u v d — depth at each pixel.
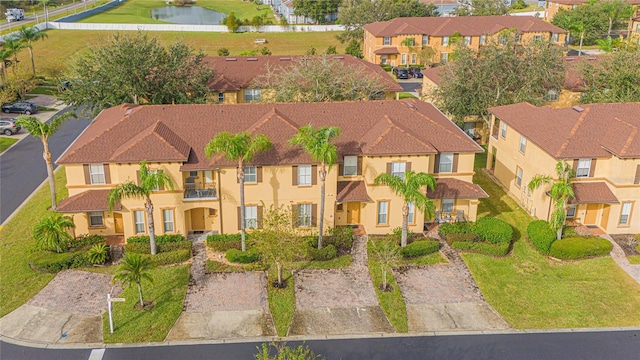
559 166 42.16
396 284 38.53
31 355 31.88
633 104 47.97
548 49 62.09
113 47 61.34
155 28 137.50
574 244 41.56
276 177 42.19
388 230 44.34
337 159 41.16
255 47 127.56
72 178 42.09
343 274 39.50
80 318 34.81
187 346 32.78
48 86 91.81
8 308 35.56
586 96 62.25
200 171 43.12
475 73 61.44
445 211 46.31
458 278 39.34
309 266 40.25
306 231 43.59
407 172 40.56
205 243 42.62
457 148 44.50
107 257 40.34
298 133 42.12
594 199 43.41
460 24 105.38
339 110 46.81
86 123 73.06
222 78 71.12
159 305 35.91
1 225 46.03
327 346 33.03
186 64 63.22
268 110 46.38
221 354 32.25
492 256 41.88
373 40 104.94
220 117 45.44
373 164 42.53
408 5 119.50
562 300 37.28
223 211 42.69
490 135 56.91
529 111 51.72
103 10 173.75
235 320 34.94
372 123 45.72
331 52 110.25
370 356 32.31
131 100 60.78
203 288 37.69
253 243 40.09
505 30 92.31
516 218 47.72
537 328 34.81
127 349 32.44
